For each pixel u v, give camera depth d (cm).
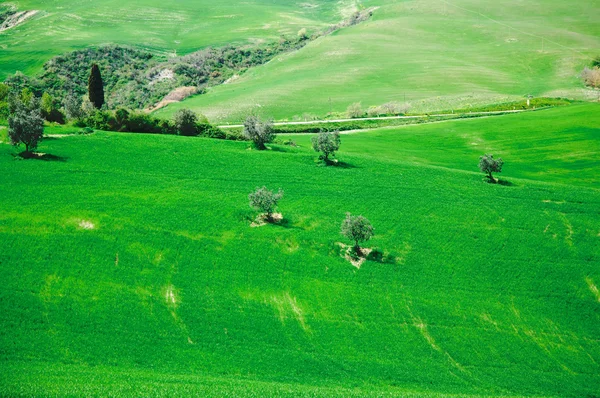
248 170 7312
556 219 6544
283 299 4897
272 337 4466
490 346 4678
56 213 5441
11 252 4816
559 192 7406
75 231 5228
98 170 6725
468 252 5806
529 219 6488
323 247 5578
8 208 5412
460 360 4500
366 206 6531
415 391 4034
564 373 4478
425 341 4659
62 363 3872
